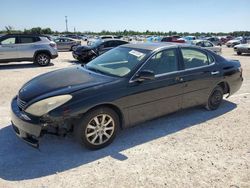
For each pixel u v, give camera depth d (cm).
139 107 434
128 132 464
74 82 404
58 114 351
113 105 399
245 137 458
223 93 604
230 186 323
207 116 554
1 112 549
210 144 429
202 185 322
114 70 450
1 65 1351
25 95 386
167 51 482
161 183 324
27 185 314
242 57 1967
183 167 360
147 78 424
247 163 375
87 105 369
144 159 377
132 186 316
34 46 1298
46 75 462
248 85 871
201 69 527
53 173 339
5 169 344
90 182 322
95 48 1452
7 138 429
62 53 2284
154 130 476
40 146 405
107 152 395
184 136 456
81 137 379
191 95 517
